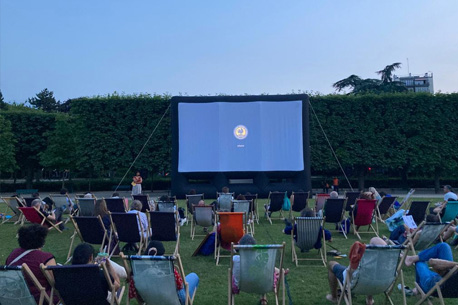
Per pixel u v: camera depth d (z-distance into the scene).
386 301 4.55
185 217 11.75
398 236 6.96
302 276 5.97
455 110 23.61
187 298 3.89
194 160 18.45
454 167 23.53
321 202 10.62
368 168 26.59
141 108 24.52
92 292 3.60
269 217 11.73
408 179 30.52
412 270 6.27
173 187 18.53
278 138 18.61
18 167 29.58
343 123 24.25
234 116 18.66
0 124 28.47
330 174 32.78
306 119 18.83
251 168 18.38
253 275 4.20
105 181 34.09
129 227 6.80
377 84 40.38
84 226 6.66
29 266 3.68
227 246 7.09
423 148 23.73
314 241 6.60
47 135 30.53
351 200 10.98
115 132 24.38
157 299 3.86
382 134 23.91
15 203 11.36
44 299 3.64
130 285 3.97
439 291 4.08
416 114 23.73
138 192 20.22
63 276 3.51
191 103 18.77
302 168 18.48
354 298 4.96
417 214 8.83
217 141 18.53
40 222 9.39
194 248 8.04
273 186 18.50
